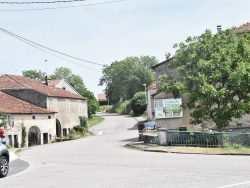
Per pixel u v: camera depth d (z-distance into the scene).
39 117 47.94
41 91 53.19
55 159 19.83
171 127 34.31
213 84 25.09
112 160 17.62
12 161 19.91
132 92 120.69
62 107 57.75
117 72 124.62
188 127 33.81
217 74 24.02
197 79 24.06
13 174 14.12
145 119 81.56
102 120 90.56
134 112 95.75
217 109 24.78
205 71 24.86
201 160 16.30
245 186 9.17
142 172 12.60
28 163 18.25
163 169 13.23
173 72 35.50
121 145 29.88
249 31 32.31
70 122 59.97
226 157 17.75
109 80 130.25
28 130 45.22
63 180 11.59
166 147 24.05
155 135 28.12
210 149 21.53
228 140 22.92
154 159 17.41
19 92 53.53
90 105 92.00
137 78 119.62
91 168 14.55
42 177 12.62
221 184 9.63
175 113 34.28
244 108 24.14
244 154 19.17
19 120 43.59
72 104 61.47
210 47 25.66
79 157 20.31
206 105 25.36
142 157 18.78
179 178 10.95
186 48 26.39
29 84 55.81
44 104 52.62
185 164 14.72
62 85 71.62
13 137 41.94
